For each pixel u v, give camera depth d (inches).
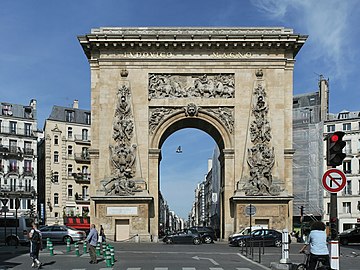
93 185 3051.2
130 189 3002.0
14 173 5098.4
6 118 5128.0
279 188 2994.6
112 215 2989.7
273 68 3105.3
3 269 1606.8
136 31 3107.8
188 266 1657.2
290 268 1487.5
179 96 3105.3
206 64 3110.2
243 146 3065.9
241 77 3105.3
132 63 3112.7
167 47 3110.2
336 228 991.6
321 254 1035.9
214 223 6619.1
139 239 2967.5
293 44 3085.6
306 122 5019.7
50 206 5260.8
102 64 3102.9
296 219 4539.9
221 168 3287.4
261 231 2797.7
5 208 2960.1
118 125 3061.0
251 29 3112.7
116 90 3097.9
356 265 1747.0
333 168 1013.2
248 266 1668.3
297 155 4594.0
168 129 3137.3
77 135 5580.7
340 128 4916.3
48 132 5359.3
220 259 1937.7
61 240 3137.3
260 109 3070.9
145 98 3093.0
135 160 3048.7
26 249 2625.5
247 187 2999.5
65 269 1599.4
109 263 1663.4
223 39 3075.8
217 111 3097.9
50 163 5329.7
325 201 4830.2
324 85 5093.5
